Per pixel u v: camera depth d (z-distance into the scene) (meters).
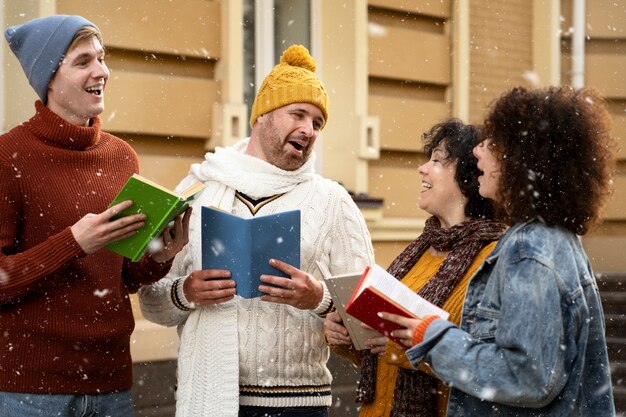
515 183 2.82
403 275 3.76
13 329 3.41
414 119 8.37
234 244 3.54
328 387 4.01
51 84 3.49
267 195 3.93
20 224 3.43
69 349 3.45
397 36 8.25
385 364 3.65
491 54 9.04
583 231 2.85
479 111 8.89
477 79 8.91
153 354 6.26
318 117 3.96
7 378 3.41
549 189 2.79
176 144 6.75
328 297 3.71
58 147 3.50
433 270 3.66
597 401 2.80
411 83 8.42
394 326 2.98
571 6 10.44
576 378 2.72
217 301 3.64
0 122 6.02
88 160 3.57
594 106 2.88
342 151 7.89
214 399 3.73
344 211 4.04
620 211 10.61
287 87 3.89
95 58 3.53
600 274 9.27
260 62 7.64
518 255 2.73
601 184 2.85
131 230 3.22
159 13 6.59
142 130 6.52
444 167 3.69
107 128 6.37
